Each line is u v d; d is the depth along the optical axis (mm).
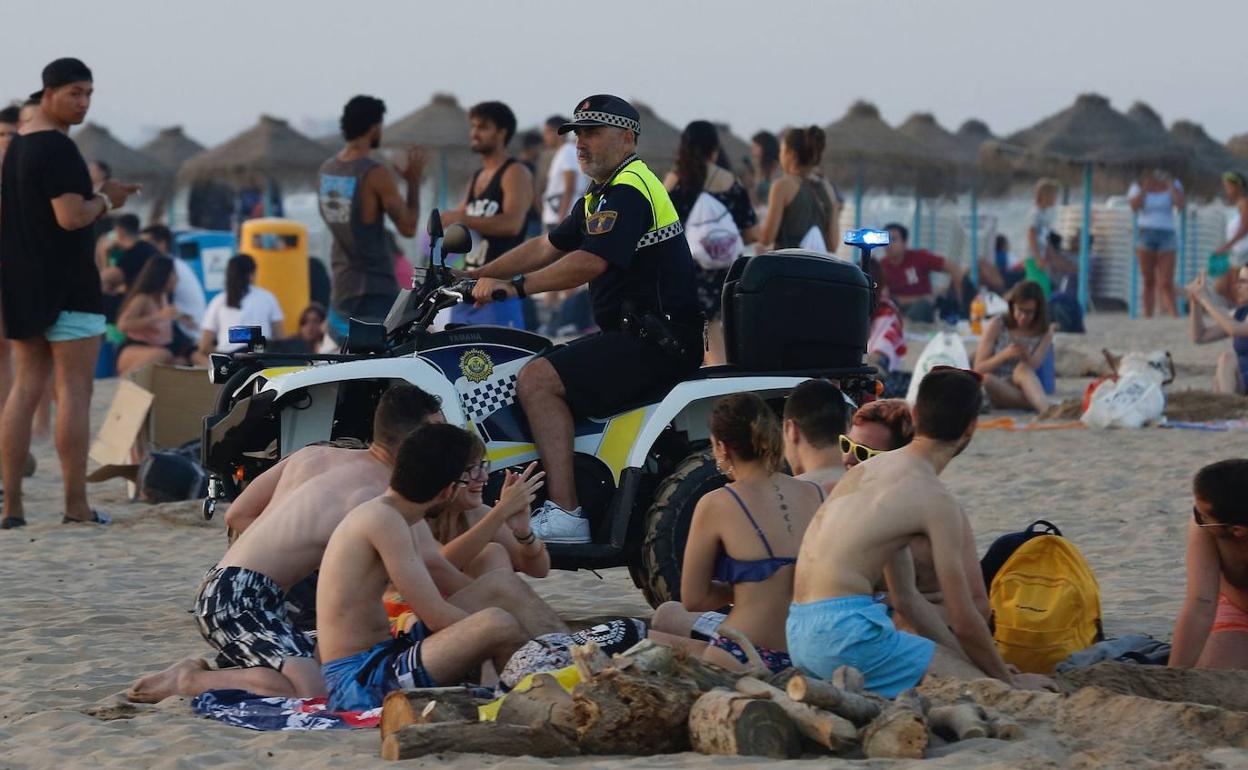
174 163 123000
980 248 105312
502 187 33500
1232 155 92500
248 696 18469
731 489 18281
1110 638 21141
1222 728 15117
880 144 97312
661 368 22625
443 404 22141
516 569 20688
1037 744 14906
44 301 31172
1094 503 33125
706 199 35750
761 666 16656
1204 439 40938
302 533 19688
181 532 31703
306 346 53594
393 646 18547
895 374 46969
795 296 23219
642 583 22703
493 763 15172
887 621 16891
